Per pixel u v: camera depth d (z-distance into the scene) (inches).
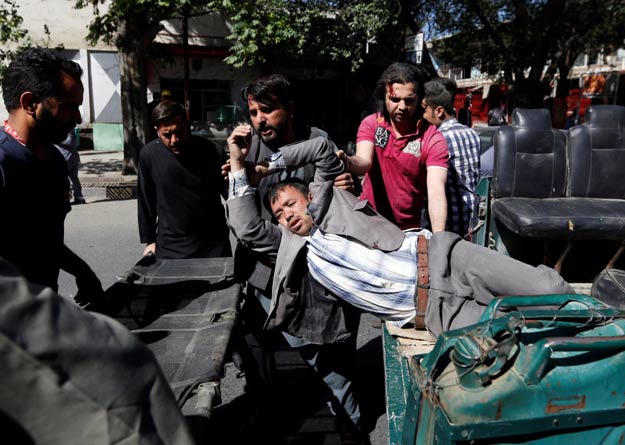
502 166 153.4
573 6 568.7
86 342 38.1
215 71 650.2
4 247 73.4
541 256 154.0
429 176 115.2
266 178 108.1
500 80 640.4
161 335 82.4
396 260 93.7
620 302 90.4
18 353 35.4
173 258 124.1
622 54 912.3
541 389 64.7
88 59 615.2
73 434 38.1
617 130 153.4
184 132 115.8
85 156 575.8
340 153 105.0
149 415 41.5
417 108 117.8
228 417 118.2
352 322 100.3
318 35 522.9
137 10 350.6
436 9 590.2
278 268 93.7
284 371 138.9
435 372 70.9
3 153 71.9
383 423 117.4
